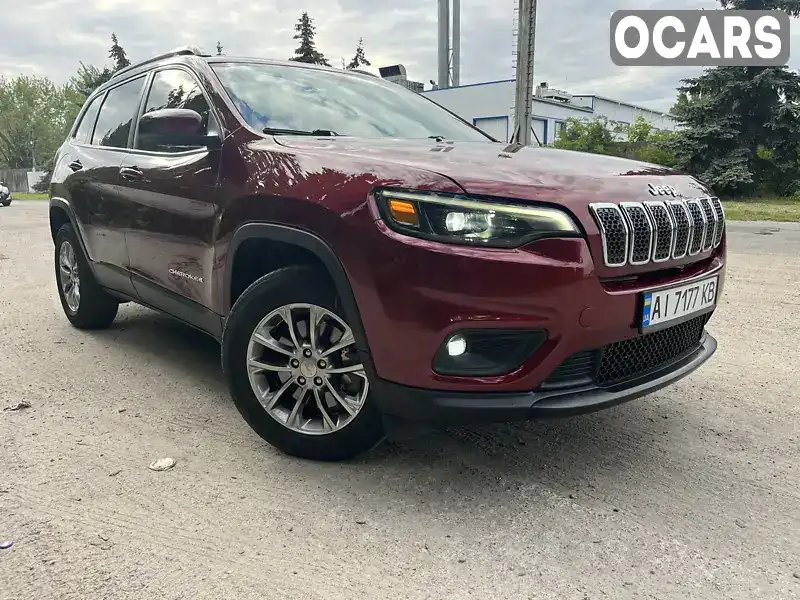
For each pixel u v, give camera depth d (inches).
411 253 85.5
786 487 99.2
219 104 122.2
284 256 107.3
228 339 107.4
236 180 109.0
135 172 140.0
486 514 91.0
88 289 174.6
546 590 75.1
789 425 122.1
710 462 107.3
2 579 75.9
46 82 2532.0
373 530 87.0
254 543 83.7
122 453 108.7
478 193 85.5
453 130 144.7
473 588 75.4
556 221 85.0
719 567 79.7
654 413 127.8
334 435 101.7
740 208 651.5
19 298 229.6
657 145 882.1
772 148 824.3
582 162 104.2
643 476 102.3
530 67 505.4
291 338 103.2
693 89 844.6
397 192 88.0
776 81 782.5
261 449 110.3
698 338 114.7
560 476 102.2
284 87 133.3
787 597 74.3
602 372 94.0
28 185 2026.3
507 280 83.4
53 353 163.5
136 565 79.0
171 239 127.2
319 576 77.4
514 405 86.3
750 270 282.8
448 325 84.8
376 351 90.4
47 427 119.0
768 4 776.9
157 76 150.5
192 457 107.3
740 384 143.5
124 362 157.0
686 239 99.1
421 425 92.0
